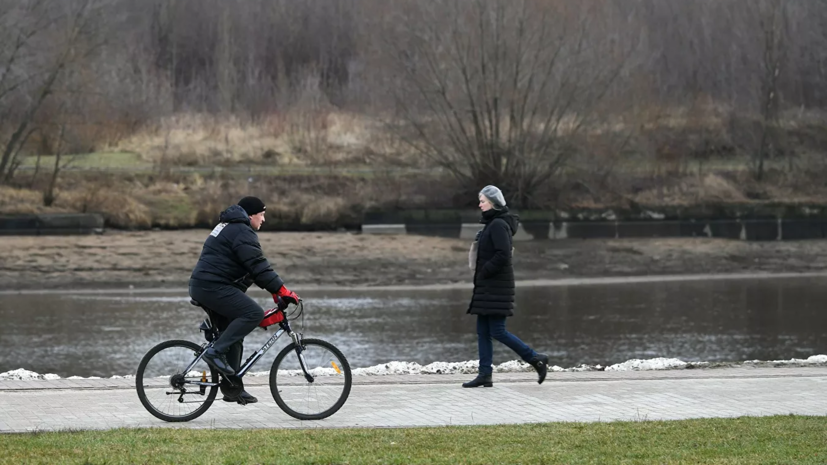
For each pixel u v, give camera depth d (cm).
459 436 2688
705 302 9888
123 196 14450
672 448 2533
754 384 3756
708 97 19362
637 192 16212
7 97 15562
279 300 3056
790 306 9544
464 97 15212
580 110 15362
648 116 16875
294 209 14475
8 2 15350
